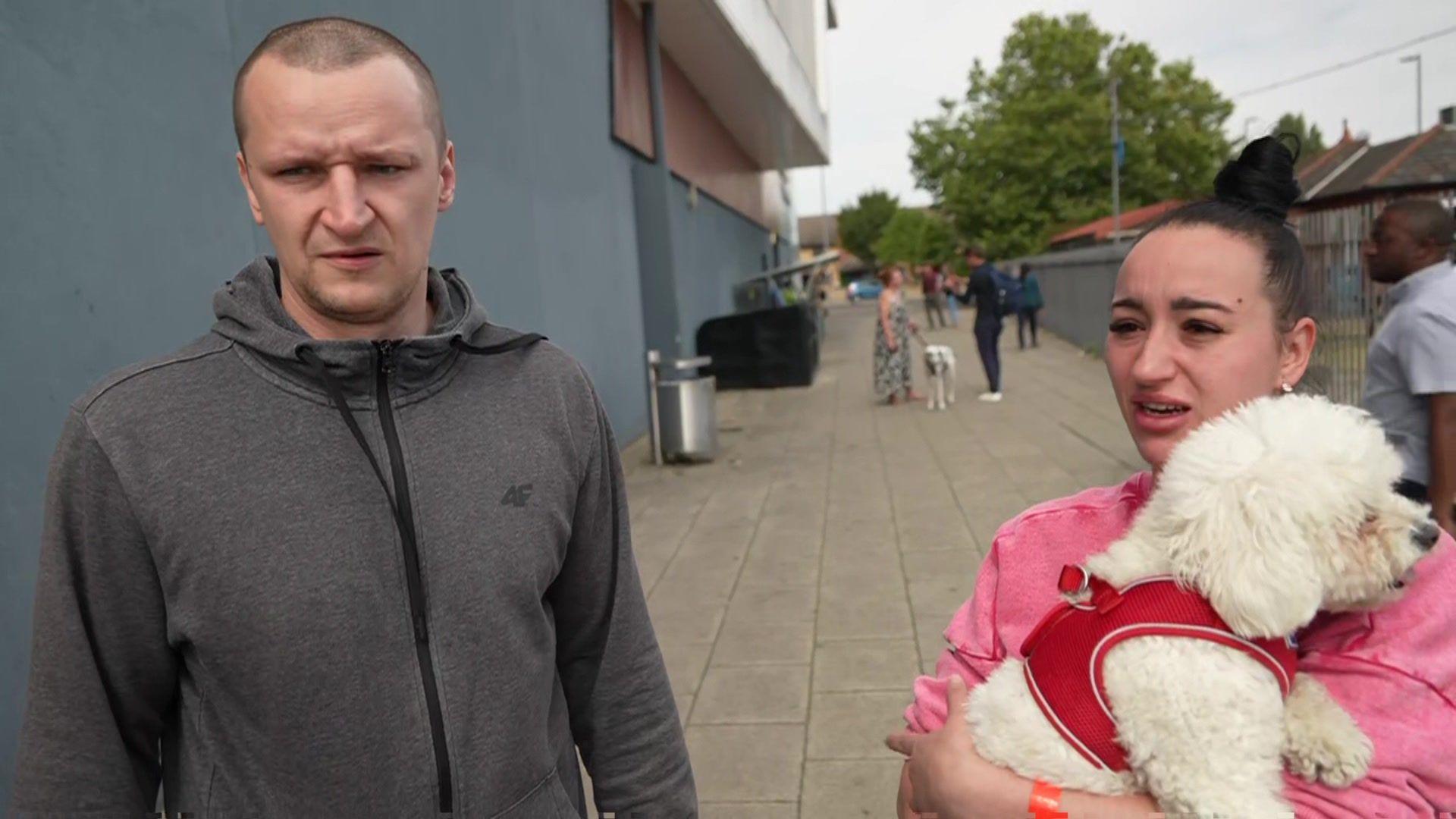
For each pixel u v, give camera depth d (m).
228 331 1.32
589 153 9.34
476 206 6.24
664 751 1.69
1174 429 1.37
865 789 3.26
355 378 1.34
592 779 1.72
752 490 7.82
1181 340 1.36
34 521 2.51
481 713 1.35
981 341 12.42
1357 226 5.75
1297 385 1.46
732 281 19.73
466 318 1.45
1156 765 1.16
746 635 4.65
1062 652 1.29
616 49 10.22
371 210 1.33
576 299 8.63
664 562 5.96
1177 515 1.22
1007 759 1.29
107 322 2.84
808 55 21.47
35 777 1.22
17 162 2.53
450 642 1.33
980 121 47.50
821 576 5.49
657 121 11.34
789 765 3.43
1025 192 43.56
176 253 3.21
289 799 1.27
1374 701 1.20
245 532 1.24
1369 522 1.16
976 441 9.41
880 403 12.72
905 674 4.10
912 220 76.12
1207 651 1.16
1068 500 1.56
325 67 1.31
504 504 1.40
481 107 6.39
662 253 11.38
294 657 1.25
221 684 1.26
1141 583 1.24
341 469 1.31
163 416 1.25
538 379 1.52
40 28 2.63
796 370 15.01
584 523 1.59
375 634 1.29
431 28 5.57
